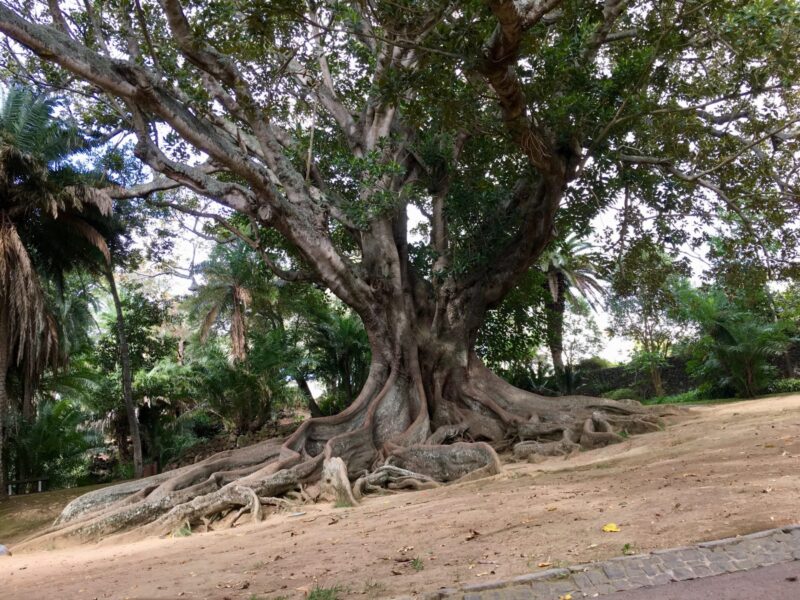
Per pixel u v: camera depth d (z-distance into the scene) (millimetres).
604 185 17547
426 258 18391
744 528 5004
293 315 31875
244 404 29016
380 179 15844
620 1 14719
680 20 11891
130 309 30797
